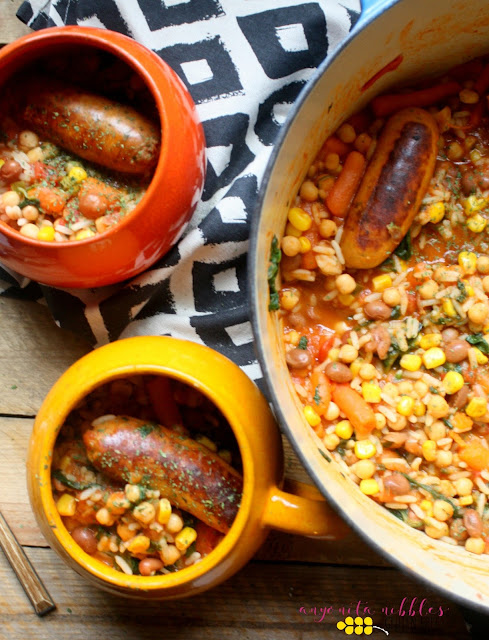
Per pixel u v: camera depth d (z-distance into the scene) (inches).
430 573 19.4
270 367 18.3
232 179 24.4
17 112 22.6
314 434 22.0
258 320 17.8
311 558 24.9
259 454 20.0
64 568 24.8
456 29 21.1
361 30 18.0
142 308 24.6
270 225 19.6
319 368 22.4
